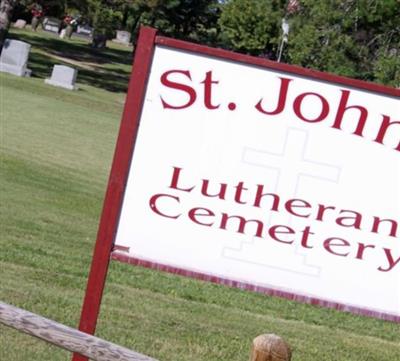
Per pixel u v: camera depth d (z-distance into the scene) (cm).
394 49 3697
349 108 645
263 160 653
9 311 559
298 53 3834
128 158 655
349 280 657
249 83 648
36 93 4116
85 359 608
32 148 2648
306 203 654
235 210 657
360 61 3756
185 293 1212
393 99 641
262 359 507
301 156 650
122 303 1080
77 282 1153
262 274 659
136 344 914
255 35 6316
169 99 654
